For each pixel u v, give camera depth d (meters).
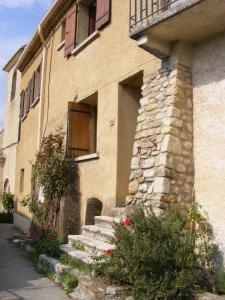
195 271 5.08
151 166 6.21
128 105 8.23
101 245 6.49
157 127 6.33
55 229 9.81
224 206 5.57
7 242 11.55
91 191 8.73
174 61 6.30
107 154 8.26
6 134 21.39
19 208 16.45
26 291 5.98
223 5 5.23
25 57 15.86
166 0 6.68
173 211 5.45
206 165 5.95
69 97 10.56
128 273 5.12
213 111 5.94
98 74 9.04
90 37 9.43
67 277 6.14
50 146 10.23
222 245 5.50
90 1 10.52
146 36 6.15
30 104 15.04
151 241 4.94
